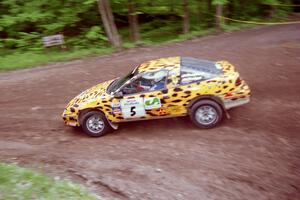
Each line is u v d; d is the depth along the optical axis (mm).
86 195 6887
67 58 19500
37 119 12047
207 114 9969
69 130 11070
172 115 10125
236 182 7672
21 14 22266
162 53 18516
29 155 9367
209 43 19688
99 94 10453
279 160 8352
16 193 6641
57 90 14695
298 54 15750
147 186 7645
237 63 15531
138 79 10070
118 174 8148
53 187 7000
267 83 12977
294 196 7191
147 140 9875
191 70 9953
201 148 9141
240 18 26531
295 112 10578
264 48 17234
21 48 22297
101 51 20062
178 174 8062
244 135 9570
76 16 23188
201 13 25500
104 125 10430
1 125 11812
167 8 23969
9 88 15625
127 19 27250
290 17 27281
